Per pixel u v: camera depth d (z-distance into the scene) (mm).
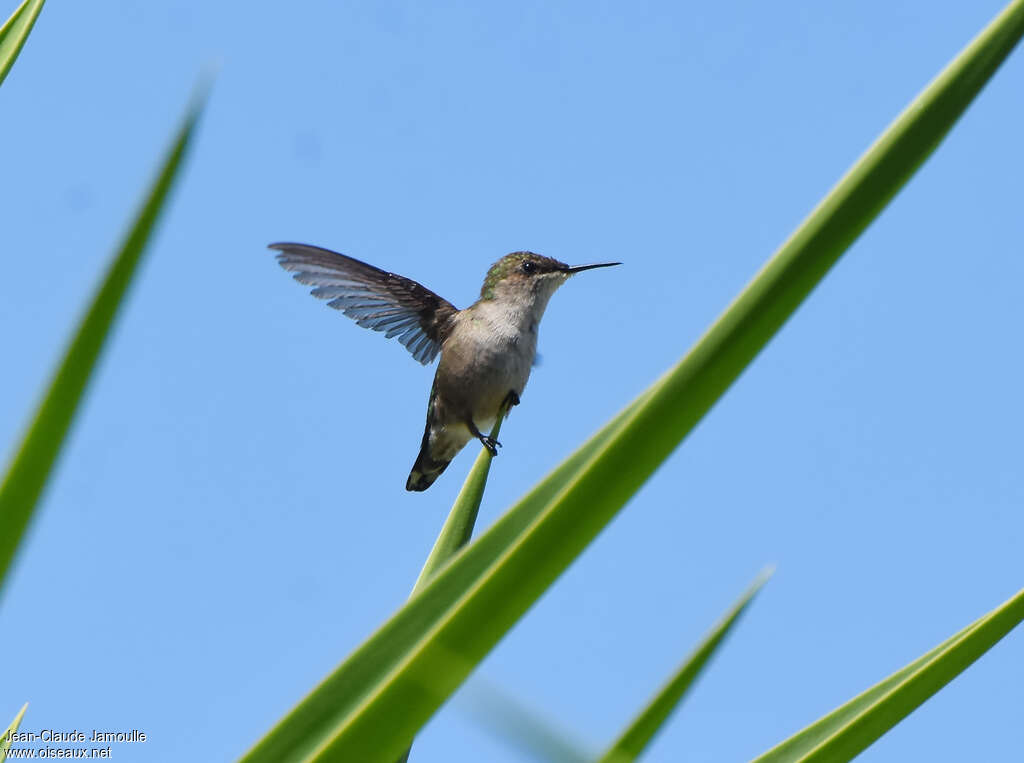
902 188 765
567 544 789
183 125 714
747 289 772
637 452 778
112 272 719
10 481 735
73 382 736
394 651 826
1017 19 774
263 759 807
